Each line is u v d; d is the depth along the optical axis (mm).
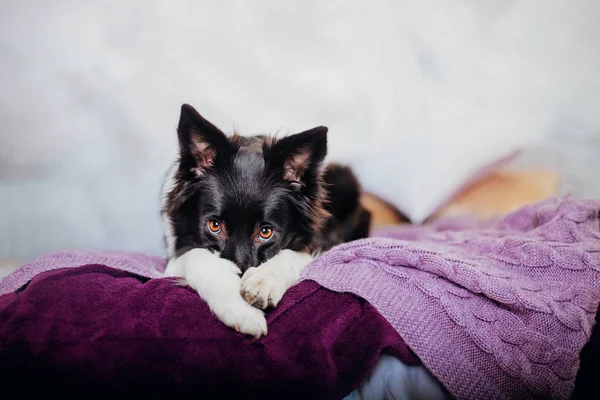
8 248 3436
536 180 3633
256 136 2977
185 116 2295
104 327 1676
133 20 3418
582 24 3562
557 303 1817
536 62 3619
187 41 3477
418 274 1959
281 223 2465
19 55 3330
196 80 3508
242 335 1720
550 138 3635
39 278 1902
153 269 2467
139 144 3506
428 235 2918
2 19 3283
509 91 3639
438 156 3664
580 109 3631
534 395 1683
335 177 3074
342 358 1728
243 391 1631
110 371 1602
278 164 2473
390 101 3643
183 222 2502
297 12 3520
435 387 1798
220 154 2441
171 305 1802
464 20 3590
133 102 3473
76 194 3490
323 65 3582
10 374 1567
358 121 3635
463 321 1763
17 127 3355
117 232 3564
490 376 1694
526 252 2082
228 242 2350
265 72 3557
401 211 3691
